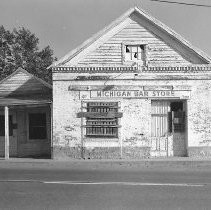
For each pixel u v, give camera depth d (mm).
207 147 24609
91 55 24734
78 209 10523
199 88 24594
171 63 24625
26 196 12344
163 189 13305
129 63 24656
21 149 27750
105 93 24672
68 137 24812
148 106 24672
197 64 24516
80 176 16953
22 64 45062
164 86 24578
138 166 21875
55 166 22047
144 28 24781
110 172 18516
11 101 25703
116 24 24609
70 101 24828
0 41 44562
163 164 22297
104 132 24781
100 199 11773
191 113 24625
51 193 12781
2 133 28078
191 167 21188
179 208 10578
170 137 25156
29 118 27844
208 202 11305
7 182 15164
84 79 24688
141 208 10578
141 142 24672
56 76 24750
